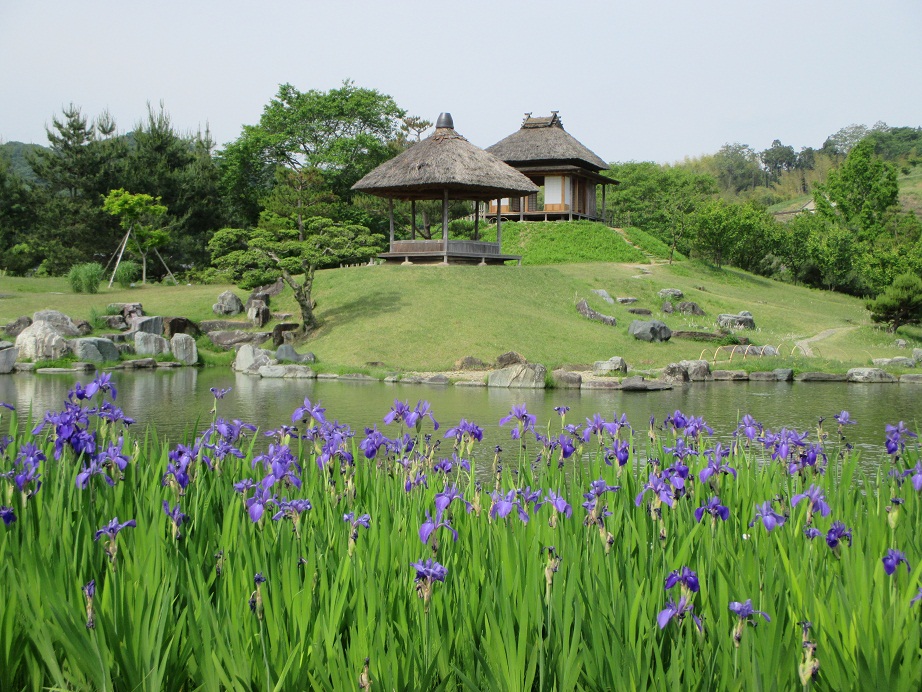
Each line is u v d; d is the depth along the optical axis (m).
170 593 3.58
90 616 3.35
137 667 3.31
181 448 5.31
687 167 150.88
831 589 3.83
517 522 4.55
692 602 3.85
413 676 3.26
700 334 32.16
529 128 56.72
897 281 36.53
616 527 4.68
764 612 3.41
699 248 52.66
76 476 4.90
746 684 3.20
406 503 5.18
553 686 3.40
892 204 73.25
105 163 50.25
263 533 4.28
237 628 3.42
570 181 55.22
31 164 51.03
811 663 3.05
